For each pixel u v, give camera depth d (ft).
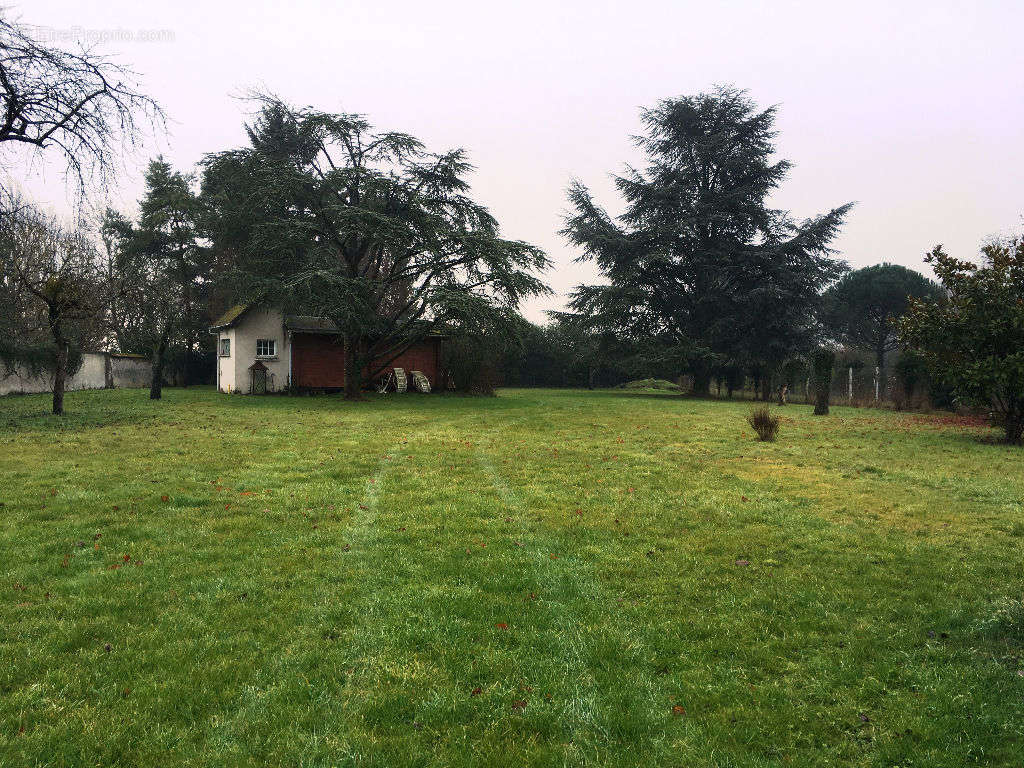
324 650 12.80
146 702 10.84
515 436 47.52
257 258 90.43
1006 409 45.88
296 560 18.28
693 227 116.78
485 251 83.76
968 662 12.44
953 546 20.04
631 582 16.93
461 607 15.01
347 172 82.48
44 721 10.23
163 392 97.35
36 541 19.63
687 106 118.52
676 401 97.55
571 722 10.51
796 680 11.94
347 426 53.31
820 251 114.21
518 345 92.43
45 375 92.63
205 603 15.06
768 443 44.19
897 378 87.71
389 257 98.12
